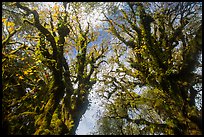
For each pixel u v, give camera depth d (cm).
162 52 1967
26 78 1719
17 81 1662
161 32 2083
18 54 1834
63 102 1645
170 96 1756
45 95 1538
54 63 1603
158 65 1884
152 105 1886
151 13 2125
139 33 2097
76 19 2173
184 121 1644
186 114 1633
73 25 2192
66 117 1596
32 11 1731
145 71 1973
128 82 2166
